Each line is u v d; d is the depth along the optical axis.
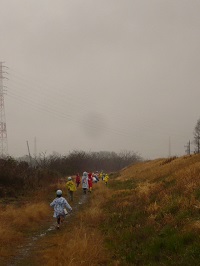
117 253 9.04
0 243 10.00
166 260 7.53
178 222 9.45
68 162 49.97
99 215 13.82
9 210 14.25
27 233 11.86
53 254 8.74
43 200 19.09
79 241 9.27
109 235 10.82
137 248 8.99
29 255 9.18
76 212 16.28
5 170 21.09
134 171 38.72
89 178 24.58
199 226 8.40
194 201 10.49
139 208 13.38
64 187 24.44
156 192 15.35
